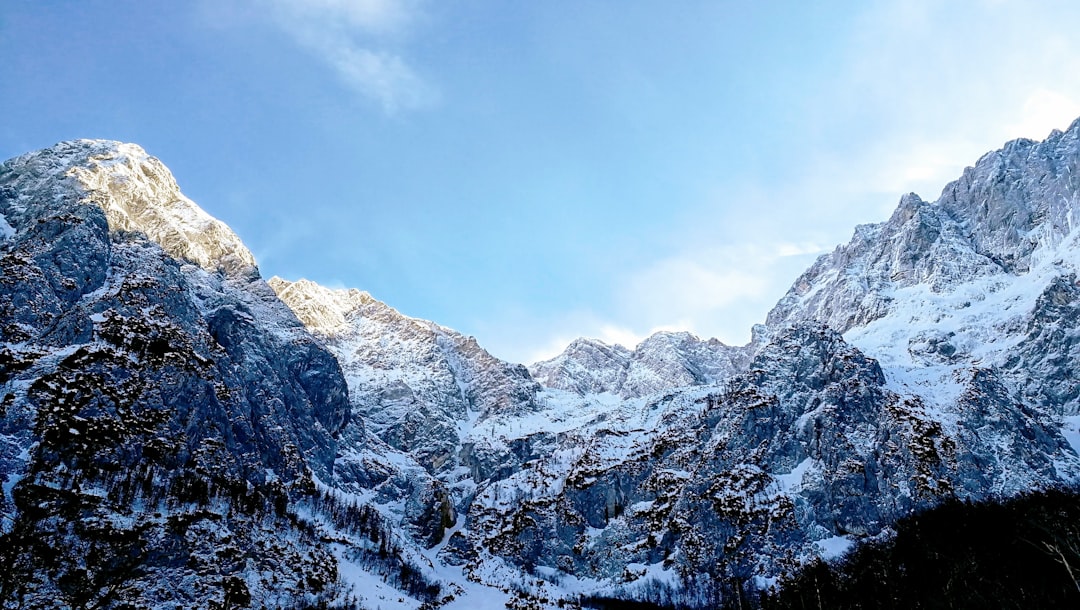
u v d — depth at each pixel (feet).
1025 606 504.84
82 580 444.96
